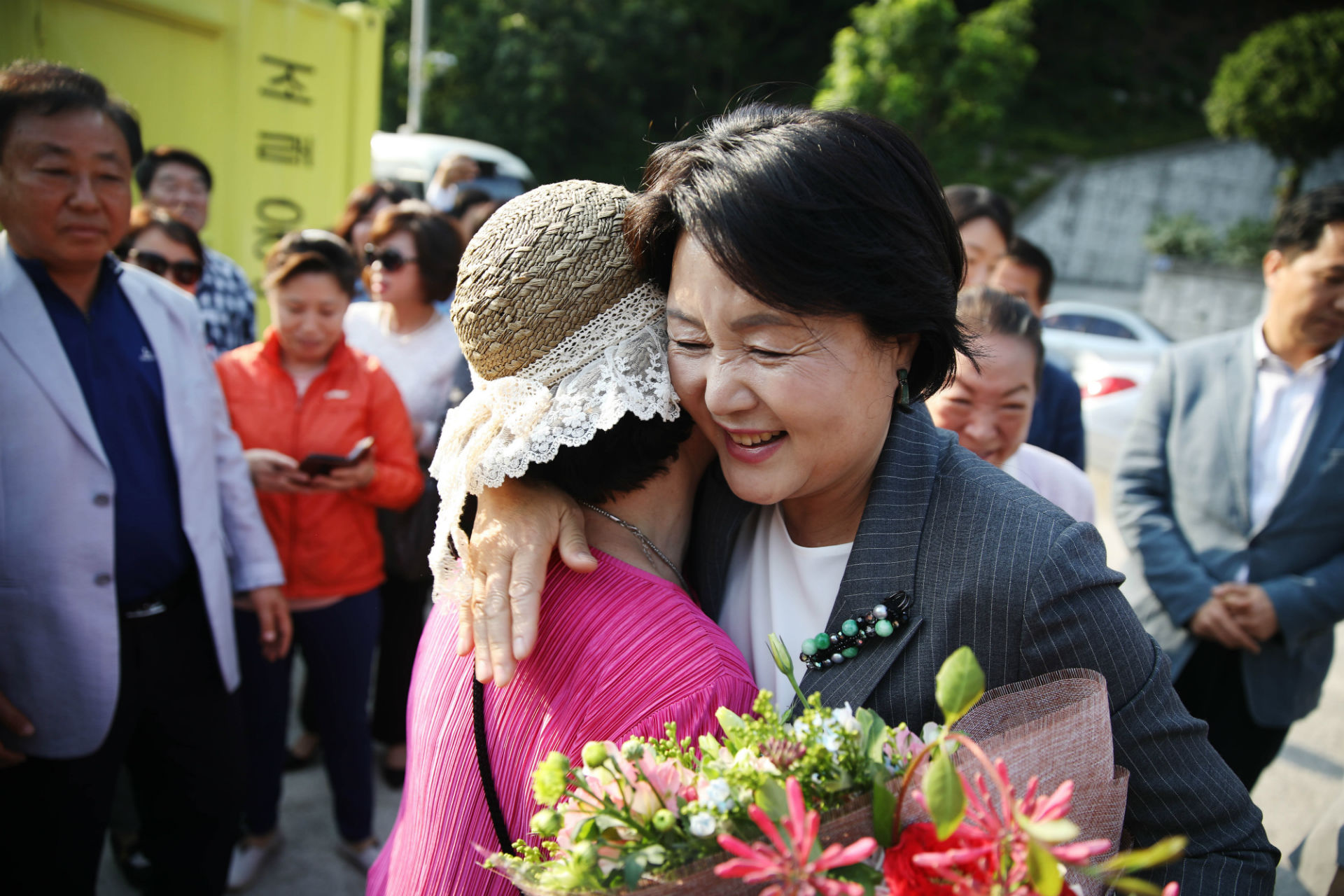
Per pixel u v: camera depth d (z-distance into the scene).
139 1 3.12
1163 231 14.41
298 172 3.88
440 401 2.87
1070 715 0.75
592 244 0.87
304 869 2.38
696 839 0.68
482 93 18.48
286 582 2.27
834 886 0.58
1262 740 2.14
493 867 0.76
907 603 0.89
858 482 0.95
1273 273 2.15
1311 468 2.06
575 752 0.84
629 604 0.88
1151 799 0.86
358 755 2.36
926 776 0.58
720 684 0.84
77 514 1.64
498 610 0.86
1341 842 1.31
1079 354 7.78
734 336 0.80
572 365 0.88
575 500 0.95
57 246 1.60
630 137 19.33
